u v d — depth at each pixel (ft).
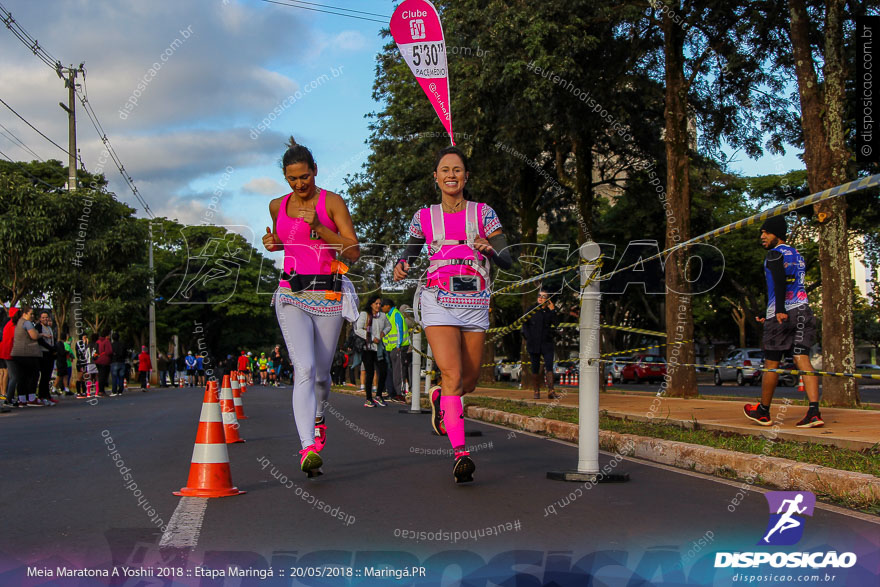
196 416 38.70
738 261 104.99
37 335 49.98
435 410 25.54
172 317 153.79
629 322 133.80
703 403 35.65
